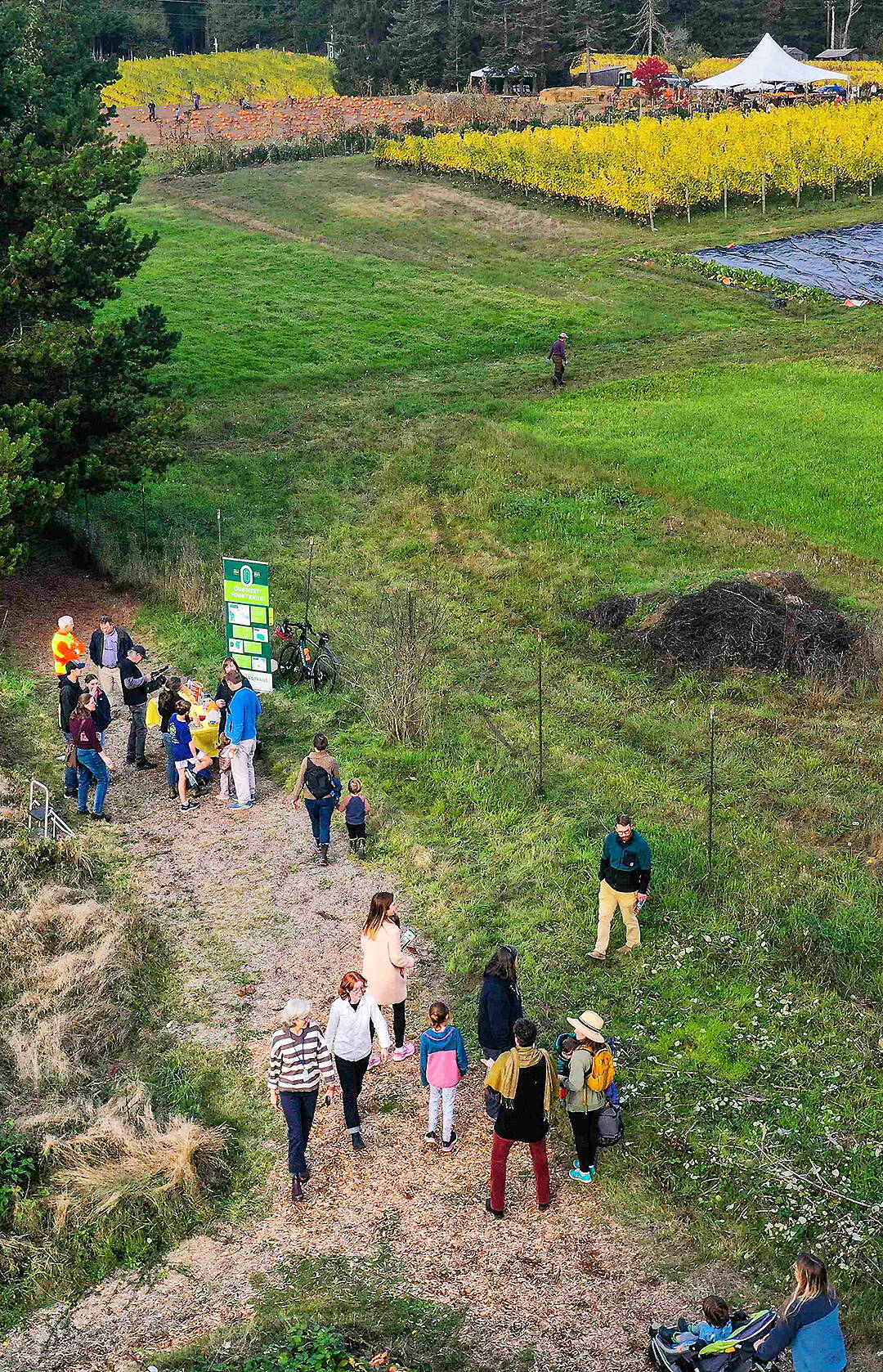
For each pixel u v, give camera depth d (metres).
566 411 34.84
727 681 19.55
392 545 25.70
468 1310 8.78
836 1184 9.75
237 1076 11.20
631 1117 10.52
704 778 16.55
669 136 54.47
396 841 14.87
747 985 12.09
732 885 13.69
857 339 40.19
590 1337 8.55
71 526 25.39
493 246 52.50
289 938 13.16
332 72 101.62
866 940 12.77
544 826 15.02
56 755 17.25
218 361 39.16
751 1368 7.69
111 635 16.48
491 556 24.89
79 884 14.05
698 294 46.06
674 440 31.80
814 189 56.75
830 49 93.88
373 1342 8.48
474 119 70.75
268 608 18.38
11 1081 11.05
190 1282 9.12
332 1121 10.69
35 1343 8.62
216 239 52.56
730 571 22.38
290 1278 9.10
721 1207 9.62
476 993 12.18
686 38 98.19
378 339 42.12
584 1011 11.80
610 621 21.66
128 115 82.06
